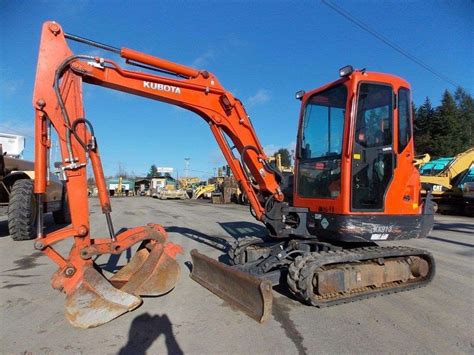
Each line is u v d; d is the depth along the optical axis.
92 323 3.79
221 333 3.73
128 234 4.51
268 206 5.53
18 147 13.21
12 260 6.74
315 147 5.51
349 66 4.93
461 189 17.75
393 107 5.19
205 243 8.70
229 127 5.39
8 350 3.34
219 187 33.72
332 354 3.33
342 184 4.88
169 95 5.01
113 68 4.64
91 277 3.95
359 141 4.95
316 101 5.62
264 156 5.57
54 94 4.11
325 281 4.45
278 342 3.55
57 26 4.18
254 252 5.57
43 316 4.14
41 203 4.00
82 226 4.05
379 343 3.55
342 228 4.84
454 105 47.66
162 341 3.54
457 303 4.71
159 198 42.34
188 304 4.52
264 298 3.89
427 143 43.59
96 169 4.30
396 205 5.15
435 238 9.93
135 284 4.53
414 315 4.29
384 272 5.04
